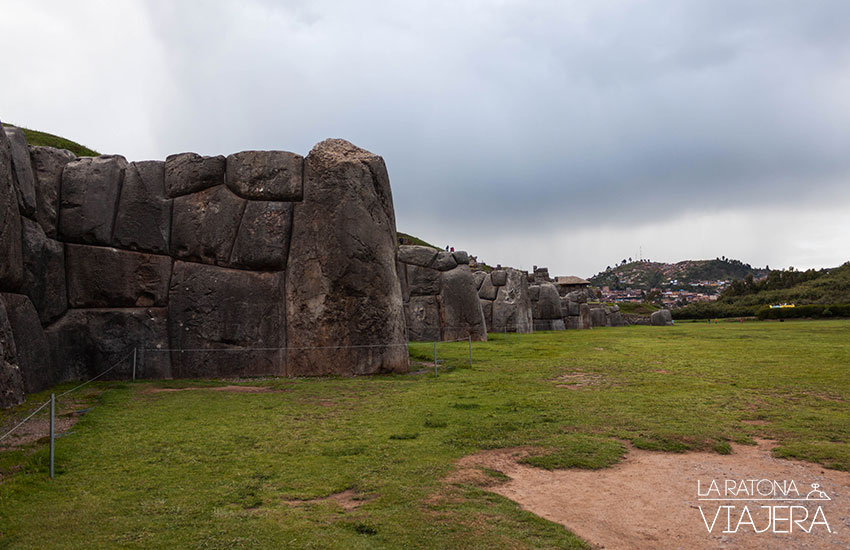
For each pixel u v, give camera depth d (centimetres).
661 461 706
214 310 1494
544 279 5997
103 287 1441
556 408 998
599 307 5678
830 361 1608
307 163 1554
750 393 1123
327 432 839
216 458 707
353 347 1480
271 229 1519
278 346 1495
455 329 2816
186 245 1515
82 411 996
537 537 480
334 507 546
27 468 654
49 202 1379
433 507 543
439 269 2883
